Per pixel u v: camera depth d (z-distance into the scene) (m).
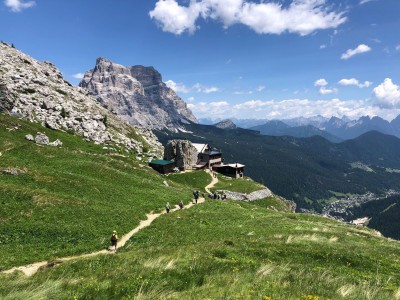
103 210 51.28
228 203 77.75
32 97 143.50
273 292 17.89
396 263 30.30
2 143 79.94
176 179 127.19
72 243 38.88
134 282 19.94
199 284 20.23
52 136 112.62
